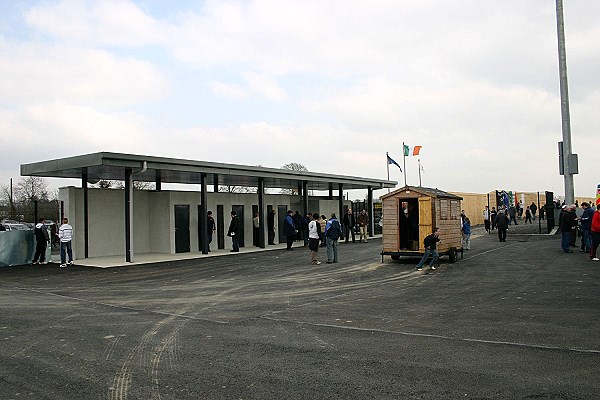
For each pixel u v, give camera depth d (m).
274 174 27.03
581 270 14.45
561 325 8.07
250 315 9.69
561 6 22.00
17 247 20.69
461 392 5.20
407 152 41.56
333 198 35.88
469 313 9.25
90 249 23.11
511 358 6.36
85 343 7.64
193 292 12.88
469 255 20.19
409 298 11.14
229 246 27.42
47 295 12.83
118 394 5.38
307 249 26.45
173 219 24.75
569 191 21.25
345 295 11.85
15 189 52.31
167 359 6.68
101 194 23.59
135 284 14.65
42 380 5.89
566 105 21.61
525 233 30.44
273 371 6.07
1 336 8.17
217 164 23.55
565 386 5.30
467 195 44.56
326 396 5.18
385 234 19.02
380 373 5.89
